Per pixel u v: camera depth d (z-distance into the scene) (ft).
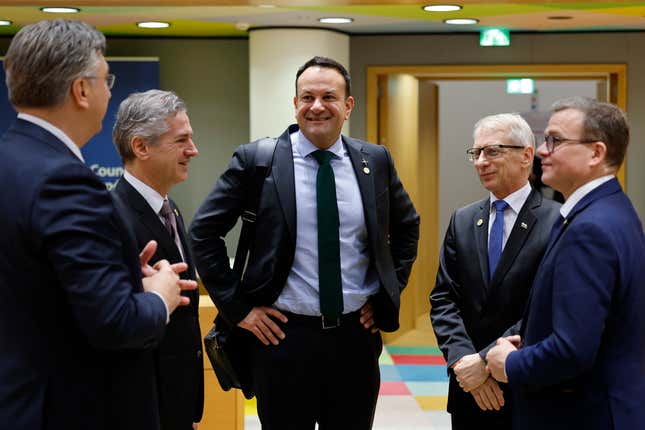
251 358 9.69
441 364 22.20
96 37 6.06
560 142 7.34
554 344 6.93
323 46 21.07
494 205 9.89
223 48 22.85
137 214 8.34
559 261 7.06
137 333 5.78
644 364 7.07
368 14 18.90
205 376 13.38
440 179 33.06
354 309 9.41
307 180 9.41
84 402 5.89
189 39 22.80
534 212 9.61
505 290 9.45
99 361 6.00
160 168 8.41
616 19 20.06
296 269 9.34
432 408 18.06
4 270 5.72
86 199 5.68
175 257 8.47
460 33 22.40
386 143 23.13
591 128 7.25
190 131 8.61
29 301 5.71
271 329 9.27
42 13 18.57
